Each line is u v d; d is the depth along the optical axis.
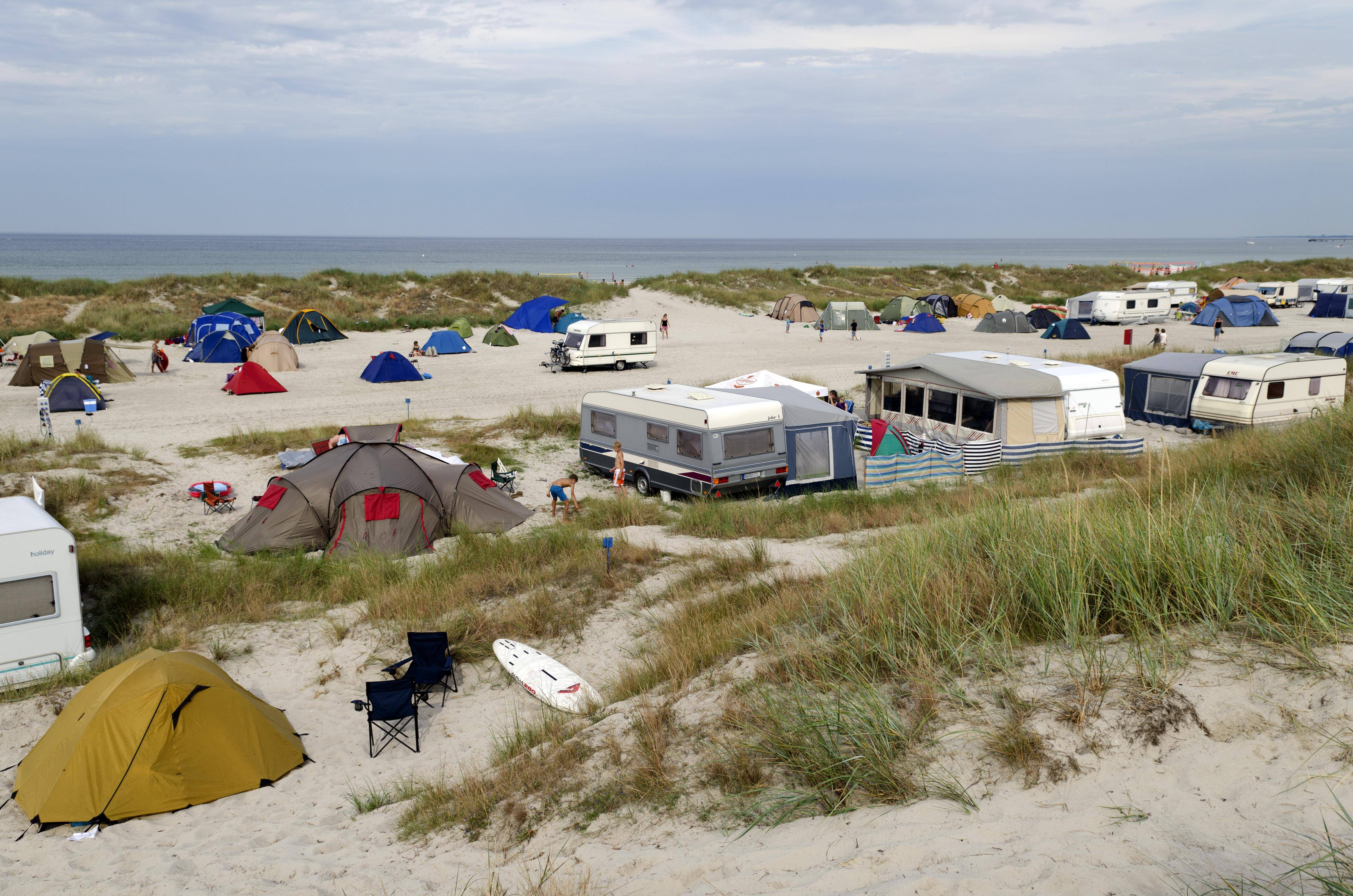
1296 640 4.64
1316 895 2.99
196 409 26.11
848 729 4.89
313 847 6.01
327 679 9.60
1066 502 8.04
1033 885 3.37
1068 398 20.06
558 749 6.54
